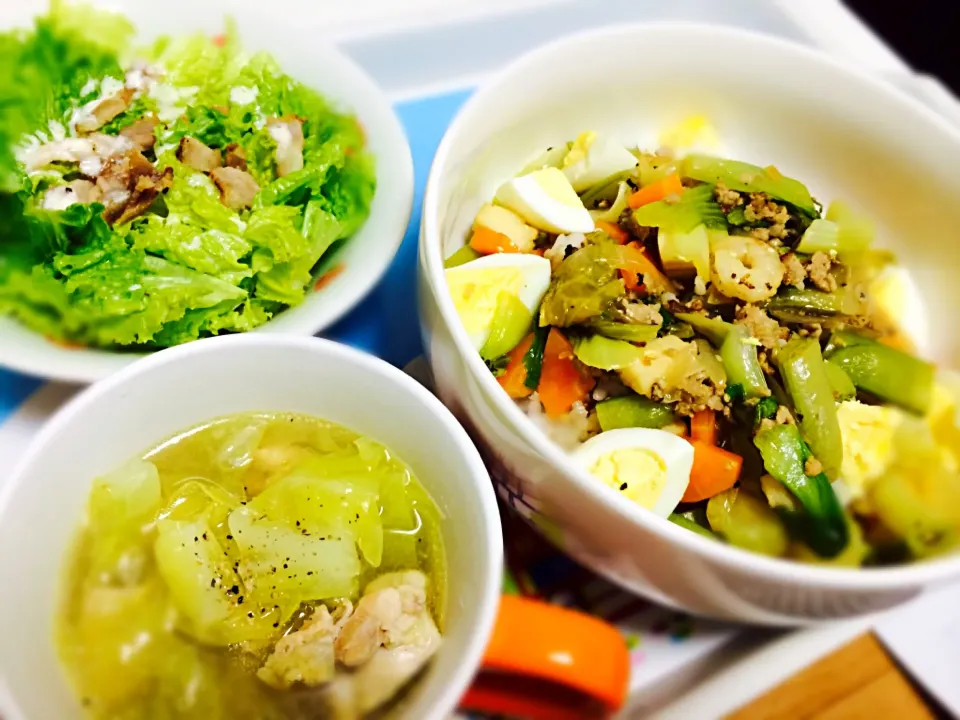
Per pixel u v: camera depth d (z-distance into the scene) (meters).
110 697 0.18
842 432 0.25
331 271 0.30
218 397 0.21
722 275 0.26
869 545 0.24
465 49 0.37
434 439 0.20
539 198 0.28
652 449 0.23
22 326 0.27
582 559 0.23
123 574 0.20
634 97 0.30
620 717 0.23
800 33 0.39
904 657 0.25
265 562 0.20
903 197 0.29
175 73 0.34
